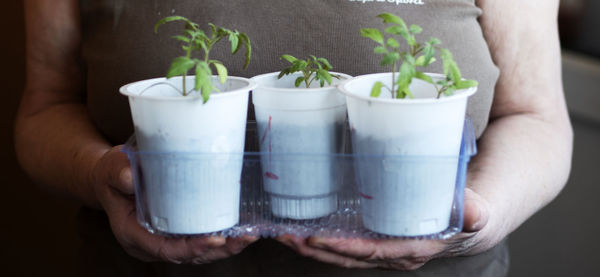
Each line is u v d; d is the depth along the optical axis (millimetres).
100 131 899
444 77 616
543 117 913
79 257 833
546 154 845
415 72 555
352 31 759
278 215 644
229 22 768
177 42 778
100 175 683
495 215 723
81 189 814
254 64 774
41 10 931
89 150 816
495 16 862
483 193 738
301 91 611
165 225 617
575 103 2354
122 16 825
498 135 867
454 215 610
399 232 592
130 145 627
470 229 609
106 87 825
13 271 1448
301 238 637
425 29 772
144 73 793
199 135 581
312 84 686
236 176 617
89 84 868
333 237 620
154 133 585
